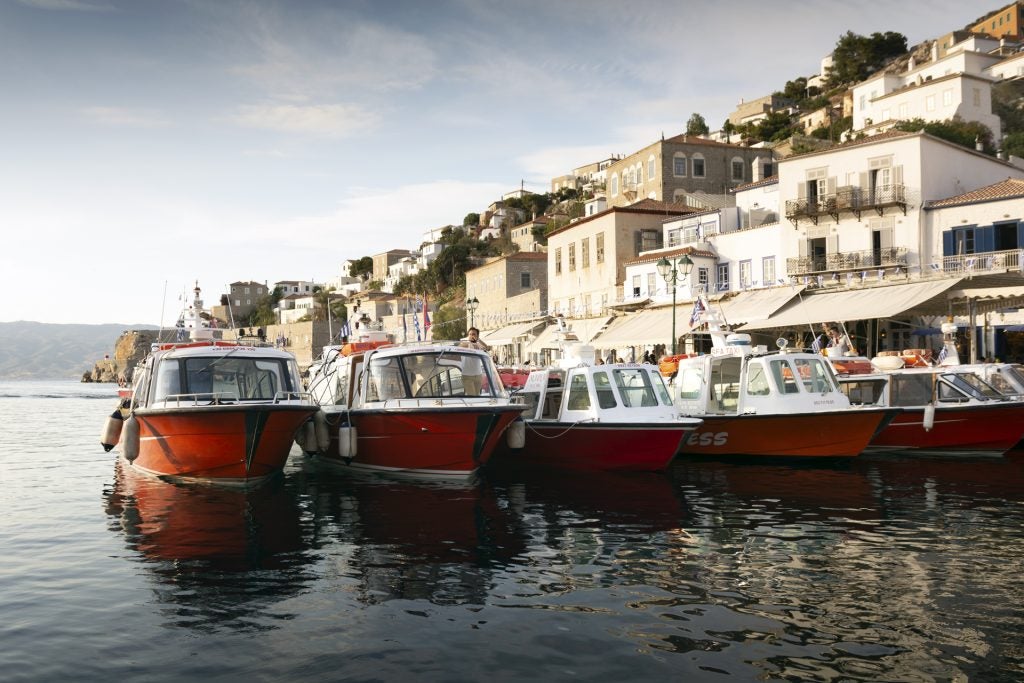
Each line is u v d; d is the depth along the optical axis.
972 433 19.08
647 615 8.12
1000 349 35.72
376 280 146.12
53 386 136.50
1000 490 15.16
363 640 7.47
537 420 18.27
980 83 71.81
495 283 70.50
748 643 7.33
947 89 71.38
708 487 15.77
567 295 59.91
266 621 8.02
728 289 46.50
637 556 10.46
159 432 16.42
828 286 37.03
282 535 11.86
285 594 8.92
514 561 10.24
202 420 15.52
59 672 6.82
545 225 102.38
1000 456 19.41
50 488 16.94
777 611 8.20
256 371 17.42
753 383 19.19
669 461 17.17
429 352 17.52
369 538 11.59
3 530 12.57
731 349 20.22
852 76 118.44
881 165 40.56
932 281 30.86
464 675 6.67
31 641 7.55
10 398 75.06
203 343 19.11
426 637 7.54
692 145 62.91
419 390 17.11
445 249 109.88
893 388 20.16
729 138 111.19
